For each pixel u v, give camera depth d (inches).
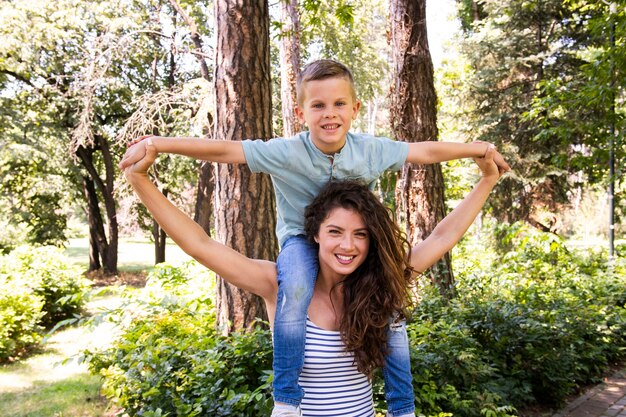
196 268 325.1
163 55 624.7
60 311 385.7
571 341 230.2
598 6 321.1
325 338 68.1
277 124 626.5
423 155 77.4
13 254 418.3
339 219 67.2
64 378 261.9
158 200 66.4
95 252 773.3
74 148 603.8
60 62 622.5
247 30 177.5
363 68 721.6
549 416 196.7
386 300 69.1
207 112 496.4
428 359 163.3
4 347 291.7
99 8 565.3
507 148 474.9
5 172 691.4
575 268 363.3
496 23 504.1
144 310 189.8
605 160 297.3
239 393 133.6
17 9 550.9
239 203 179.5
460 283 263.6
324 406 67.7
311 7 262.2
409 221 248.5
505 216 493.4
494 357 203.9
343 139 73.2
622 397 216.4
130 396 148.5
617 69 262.1
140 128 535.2
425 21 249.4
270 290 71.9
